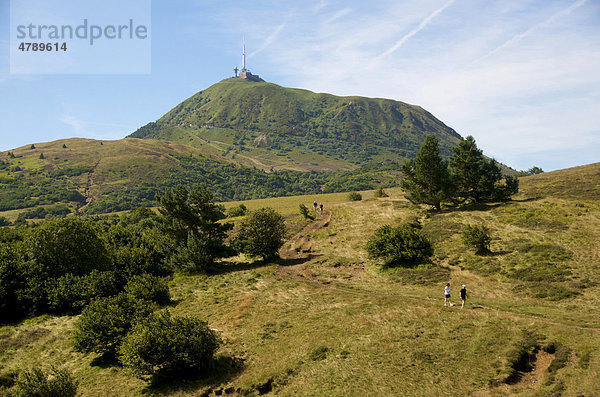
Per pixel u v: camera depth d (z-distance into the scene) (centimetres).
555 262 3684
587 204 5181
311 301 3441
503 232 4844
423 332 2548
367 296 3431
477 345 2269
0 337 3117
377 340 2527
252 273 4697
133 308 3070
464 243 4491
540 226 4716
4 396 2080
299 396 2089
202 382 2333
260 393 2189
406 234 4512
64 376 2148
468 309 2816
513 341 2239
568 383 1806
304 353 2497
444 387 1969
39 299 3684
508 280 3531
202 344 2445
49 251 4184
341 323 2853
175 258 5053
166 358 2362
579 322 2411
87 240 4481
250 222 5409
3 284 3634
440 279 3784
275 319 3088
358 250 5309
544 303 2938
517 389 1878
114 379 2472
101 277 3962
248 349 2669
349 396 2011
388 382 2070
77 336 2781
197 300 3803
